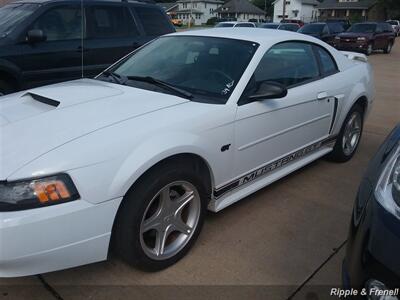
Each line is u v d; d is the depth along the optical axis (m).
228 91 3.06
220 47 3.44
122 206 2.38
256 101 3.16
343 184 4.14
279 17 80.19
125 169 2.30
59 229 2.13
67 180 2.14
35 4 5.75
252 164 3.26
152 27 6.86
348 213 3.54
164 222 2.63
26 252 2.07
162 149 2.43
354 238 1.99
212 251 2.91
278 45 3.57
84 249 2.25
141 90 3.06
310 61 4.01
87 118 2.50
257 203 3.66
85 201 2.19
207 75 3.22
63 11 5.80
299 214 3.49
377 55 22.08
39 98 2.90
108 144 2.30
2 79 5.32
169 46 3.71
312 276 2.70
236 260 2.82
